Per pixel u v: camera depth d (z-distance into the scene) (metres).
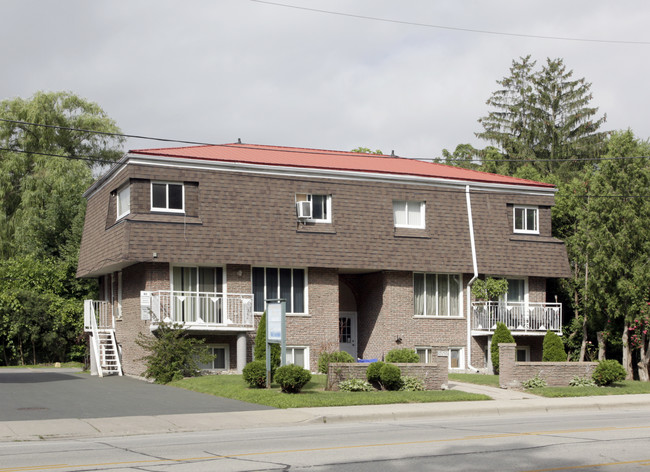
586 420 18.78
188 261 28.47
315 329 30.98
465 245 33.28
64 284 45.69
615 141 34.25
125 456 12.69
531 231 35.09
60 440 15.55
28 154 52.06
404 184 32.59
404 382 24.38
